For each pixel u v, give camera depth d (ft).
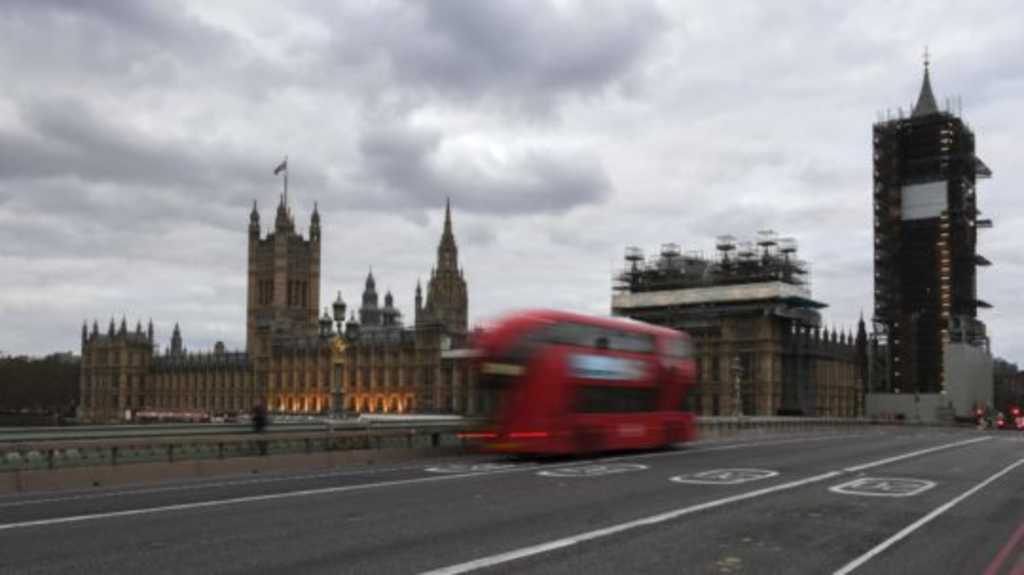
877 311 466.70
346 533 50.83
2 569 40.37
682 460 113.19
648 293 430.20
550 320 108.99
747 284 401.08
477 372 105.70
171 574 39.55
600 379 115.03
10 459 73.72
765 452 135.23
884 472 100.17
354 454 105.40
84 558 42.98
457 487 76.28
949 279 449.48
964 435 247.91
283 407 556.10
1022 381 653.30
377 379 506.48
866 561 45.21
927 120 463.01
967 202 465.06
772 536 52.03
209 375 607.37
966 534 54.65
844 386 448.65
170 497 67.72
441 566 41.75
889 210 466.70
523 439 102.73
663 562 43.55
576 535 51.01
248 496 68.44
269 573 39.96
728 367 400.26
